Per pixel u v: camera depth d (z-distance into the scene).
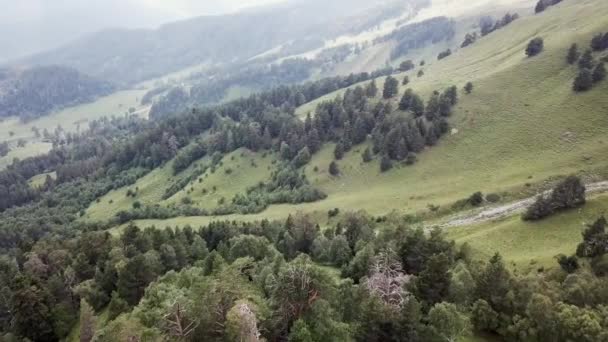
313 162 194.75
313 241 108.06
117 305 76.31
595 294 61.31
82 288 87.88
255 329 44.44
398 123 178.25
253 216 165.75
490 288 66.25
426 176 157.25
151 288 70.25
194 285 59.81
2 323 90.00
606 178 119.94
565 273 78.94
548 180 127.75
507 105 171.62
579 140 138.75
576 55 171.00
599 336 51.84
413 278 65.06
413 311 53.81
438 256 63.38
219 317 50.78
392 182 162.38
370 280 63.75
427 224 128.88
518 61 195.75
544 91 167.38
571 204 105.50
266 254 94.19
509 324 60.75
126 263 86.94
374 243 95.88
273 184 191.12
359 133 192.38
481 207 128.50
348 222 114.56
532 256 92.88
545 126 151.38
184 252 106.25
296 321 48.59
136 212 196.88
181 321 49.47
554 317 56.12
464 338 60.94
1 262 120.19
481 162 152.00
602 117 141.50
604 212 100.69
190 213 187.38
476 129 168.00
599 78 153.50
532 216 107.75
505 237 105.38
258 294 58.41
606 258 76.50
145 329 47.59
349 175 177.50
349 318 58.34
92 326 68.50
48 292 85.00
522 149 148.12
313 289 54.06
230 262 94.50
